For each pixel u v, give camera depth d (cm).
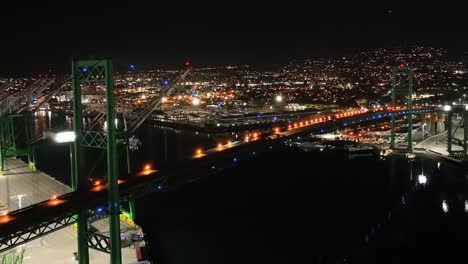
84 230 6078
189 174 8225
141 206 10644
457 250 8275
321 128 14200
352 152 17762
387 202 11225
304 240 8719
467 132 17925
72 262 6806
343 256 8081
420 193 12000
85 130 6259
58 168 14462
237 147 10375
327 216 10131
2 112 13275
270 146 11238
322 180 13388
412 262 7881
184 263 7588
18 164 13325
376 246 8475
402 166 15425
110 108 5925
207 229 9162
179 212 10206
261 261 7750
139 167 13950
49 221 5672
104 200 6075
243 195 11694
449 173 14262
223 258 7831
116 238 6041
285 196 11681
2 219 5475
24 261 6812
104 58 5884
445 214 10262
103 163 14000
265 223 9606
